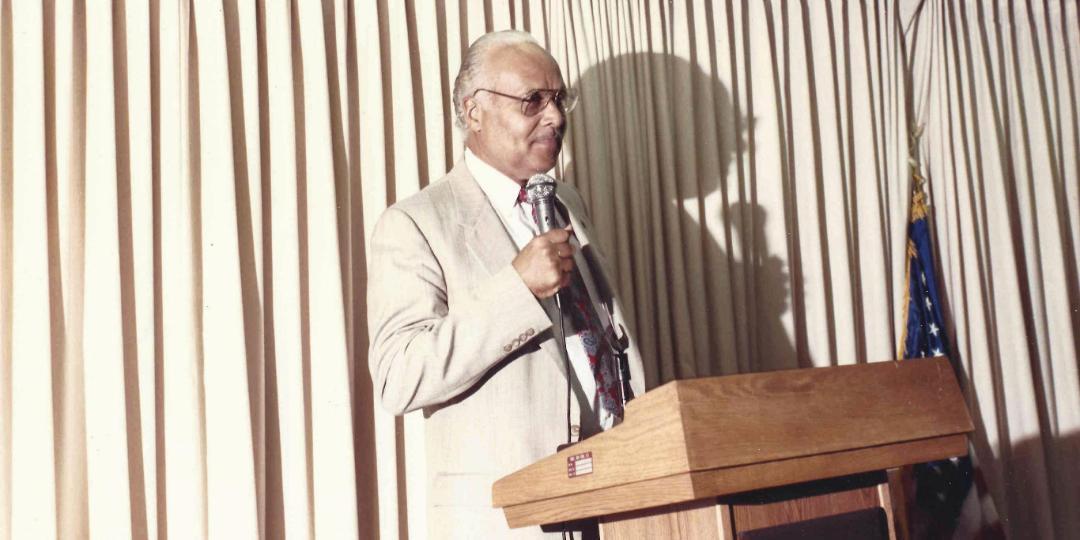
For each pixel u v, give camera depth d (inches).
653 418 54.0
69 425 94.2
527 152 90.0
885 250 138.9
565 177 123.2
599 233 122.6
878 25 145.4
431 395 72.7
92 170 98.0
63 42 98.7
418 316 77.5
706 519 56.7
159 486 96.0
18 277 93.2
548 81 91.0
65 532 92.9
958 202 144.5
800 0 141.0
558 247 71.9
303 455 100.0
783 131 136.7
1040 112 153.4
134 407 96.0
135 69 101.2
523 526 66.6
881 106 143.4
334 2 112.8
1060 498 143.5
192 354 97.5
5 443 91.7
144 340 96.0
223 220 100.7
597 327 84.4
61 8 99.3
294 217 104.2
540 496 63.9
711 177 131.0
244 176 104.6
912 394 60.4
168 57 102.6
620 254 123.4
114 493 91.8
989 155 148.3
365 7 114.1
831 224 136.9
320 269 104.7
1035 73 154.4
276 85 107.2
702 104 133.1
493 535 73.5
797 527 57.5
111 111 98.3
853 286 136.3
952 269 141.9
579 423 78.1
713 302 128.7
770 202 133.6
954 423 61.0
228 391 97.5
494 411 76.2
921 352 136.3
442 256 81.0
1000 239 145.9
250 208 103.8
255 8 107.6
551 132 90.7
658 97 130.5
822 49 140.9
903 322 138.3
